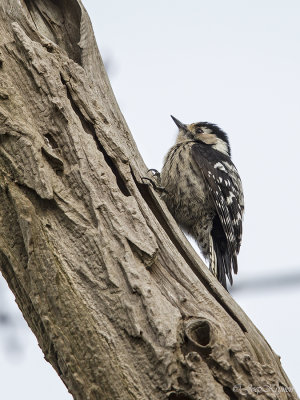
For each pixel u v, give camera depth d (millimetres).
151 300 7168
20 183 7863
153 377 6754
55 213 7859
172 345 6816
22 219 7555
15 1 9484
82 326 7141
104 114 9250
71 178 8156
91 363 6977
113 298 7250
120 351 6945
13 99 8414
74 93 9180
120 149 8930
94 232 7727
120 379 6789
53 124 8656
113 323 7125
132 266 7445
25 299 7594
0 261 7762
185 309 7516
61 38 10516
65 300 7293
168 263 8055
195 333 7148
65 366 7105
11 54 8984
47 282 7402
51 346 7312
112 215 7918
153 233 8297
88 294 7328
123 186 8812
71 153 8438
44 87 8812
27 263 7535
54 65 9102
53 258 7516
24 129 8078
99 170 8289
